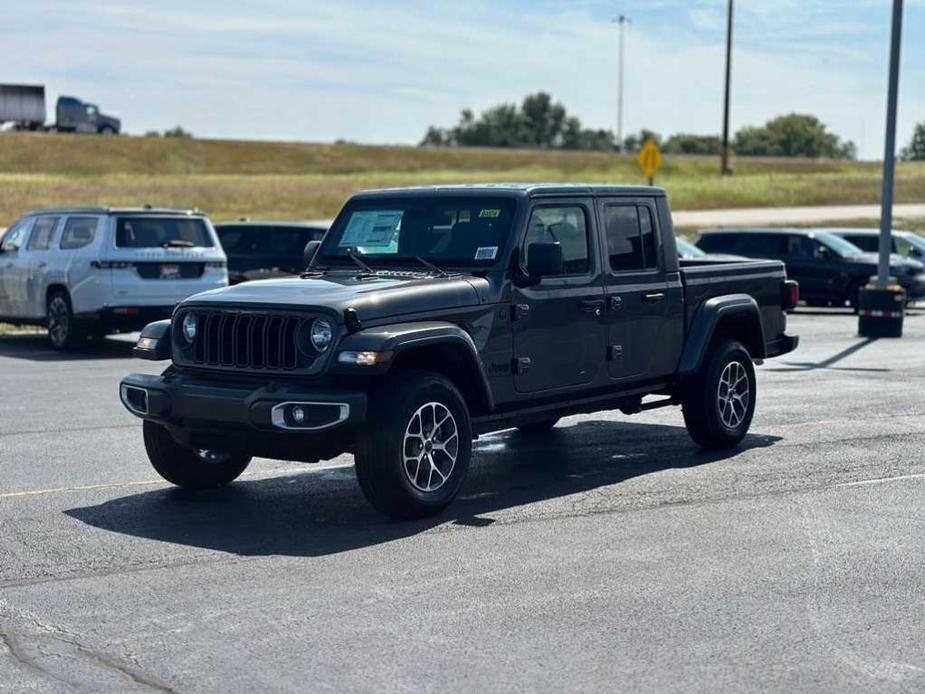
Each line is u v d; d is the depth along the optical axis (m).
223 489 8.94
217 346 7.98
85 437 10.98
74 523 7.85
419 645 5.59
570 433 11.39
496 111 189.50
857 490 8.85
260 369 7.80
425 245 8.91
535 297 8.73
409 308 7.94
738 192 64.94
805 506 8.34
